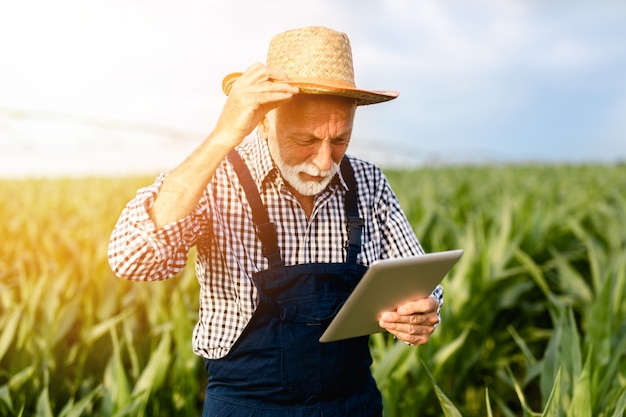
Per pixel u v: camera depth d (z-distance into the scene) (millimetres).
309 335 1838
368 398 1994
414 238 2111
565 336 2879
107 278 4332
